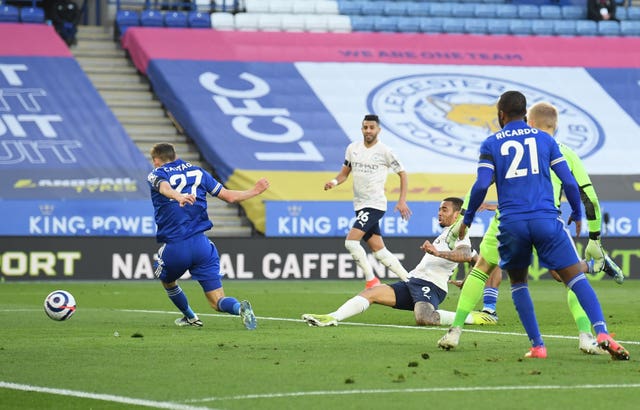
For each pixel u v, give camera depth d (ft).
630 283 215.51
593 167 252.83
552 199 80.59
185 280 217.36
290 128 254.68
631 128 268.21
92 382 69.97
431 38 294.66
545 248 79.97
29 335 102.99
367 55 284.41
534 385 67.92
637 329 111.45
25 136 241.55
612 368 76.07
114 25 289.53
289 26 292.20
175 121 263.70
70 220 221.05
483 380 70.08
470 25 301.63
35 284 204.85
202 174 108.78
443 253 109.60
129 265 216.74
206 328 111.65
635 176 250.57
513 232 79.92
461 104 270.46
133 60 275.59
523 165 80.12
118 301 159.43
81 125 246.47
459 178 243.60
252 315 107.65
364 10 303.07
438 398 62.95
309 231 224.74
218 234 232.32
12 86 254.06
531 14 310.86
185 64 269.23
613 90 281.33
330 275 221.05
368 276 156.56
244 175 237.86
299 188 236.02
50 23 277.23
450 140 257.34
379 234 158.20
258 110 258.98
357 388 66.85
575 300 86.69
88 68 275.80
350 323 118.62
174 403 61.46
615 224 230.89
